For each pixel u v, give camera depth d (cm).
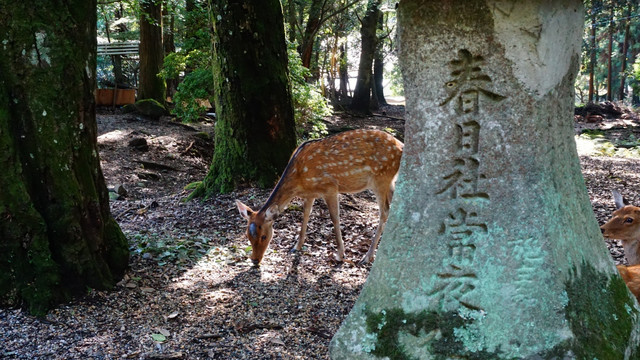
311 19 1783
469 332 229
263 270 495
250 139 746
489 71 227
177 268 474
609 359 222
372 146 525
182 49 1309
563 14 225
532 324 223
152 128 1412
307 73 1130
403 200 250
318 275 493
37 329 350
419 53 239
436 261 240
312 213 666
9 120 370
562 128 244
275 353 345
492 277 230
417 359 233
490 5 221
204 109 1173
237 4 729
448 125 238
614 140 1798
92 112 411
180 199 760
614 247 595
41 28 373
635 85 3058
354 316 255
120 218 662
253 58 741
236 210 667
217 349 345
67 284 391
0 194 367
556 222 231
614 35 3797
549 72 227
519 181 229
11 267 372
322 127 1117
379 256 255
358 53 3200
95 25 406
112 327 362
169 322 377
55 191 387
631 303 250
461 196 237
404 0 239
